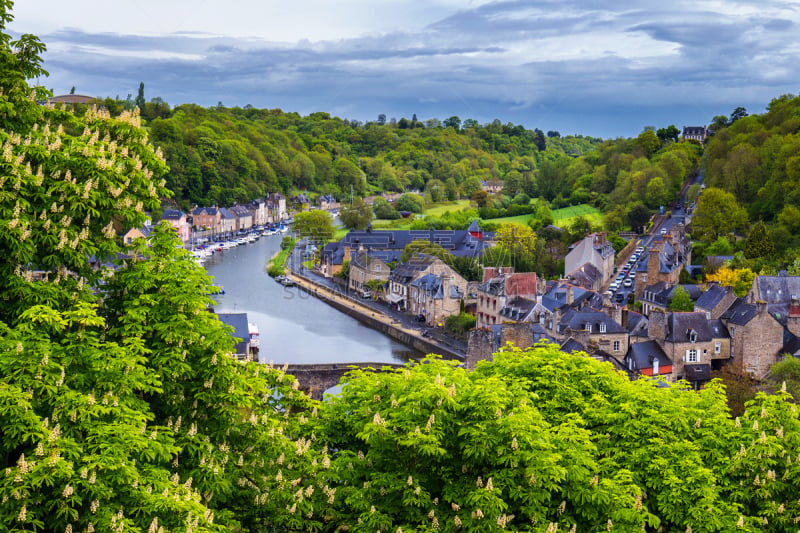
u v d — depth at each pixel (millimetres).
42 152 37062
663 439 45312
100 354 32969
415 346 147750
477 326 150750
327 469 38719
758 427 45844
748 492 43594
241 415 39406
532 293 145750
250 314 171625
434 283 166125
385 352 143250
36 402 30094
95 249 37438
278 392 44906
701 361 114750
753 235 181250
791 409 46344
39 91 43312
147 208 43031
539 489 38094
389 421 38000
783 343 116375
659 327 115500
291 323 164750
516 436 38250
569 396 50562
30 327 32781
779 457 44562
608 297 143500
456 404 38531
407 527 37062
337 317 173625
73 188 36562
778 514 42500
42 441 28438
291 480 38000
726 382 100688
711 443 46125
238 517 36500
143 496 29750
